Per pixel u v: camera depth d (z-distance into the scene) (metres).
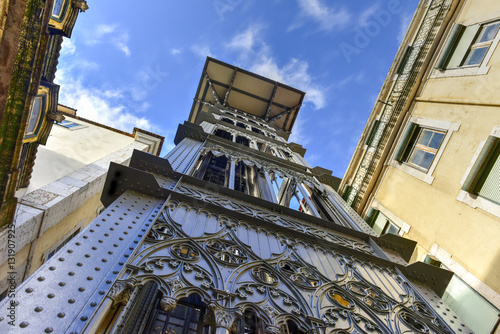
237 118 18.16
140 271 3.53
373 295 5.15
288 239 5.59
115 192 5.22
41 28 5.45
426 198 9.25
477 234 7.25
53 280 2.95
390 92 13.27
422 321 4.59
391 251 6.76
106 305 2.92
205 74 20.12
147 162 6.23
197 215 5.17
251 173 11.06
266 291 4.04
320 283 4.66
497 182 7.26
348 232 6.98
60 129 12.95
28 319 2.48
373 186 12.12
